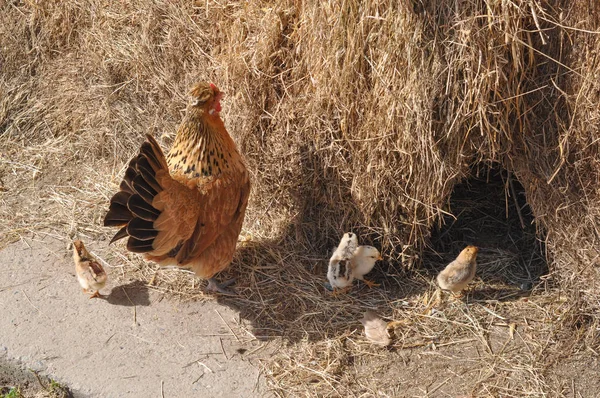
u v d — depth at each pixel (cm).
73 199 204
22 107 220
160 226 163
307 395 162
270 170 189
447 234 196
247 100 187
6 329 173
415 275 185
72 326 175
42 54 220
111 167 211
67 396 164
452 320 175
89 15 213
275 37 182
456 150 172
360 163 178
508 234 195
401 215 181
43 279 185
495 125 170
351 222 186
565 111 166
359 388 163
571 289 173
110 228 197
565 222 171
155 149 161
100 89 212
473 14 161
